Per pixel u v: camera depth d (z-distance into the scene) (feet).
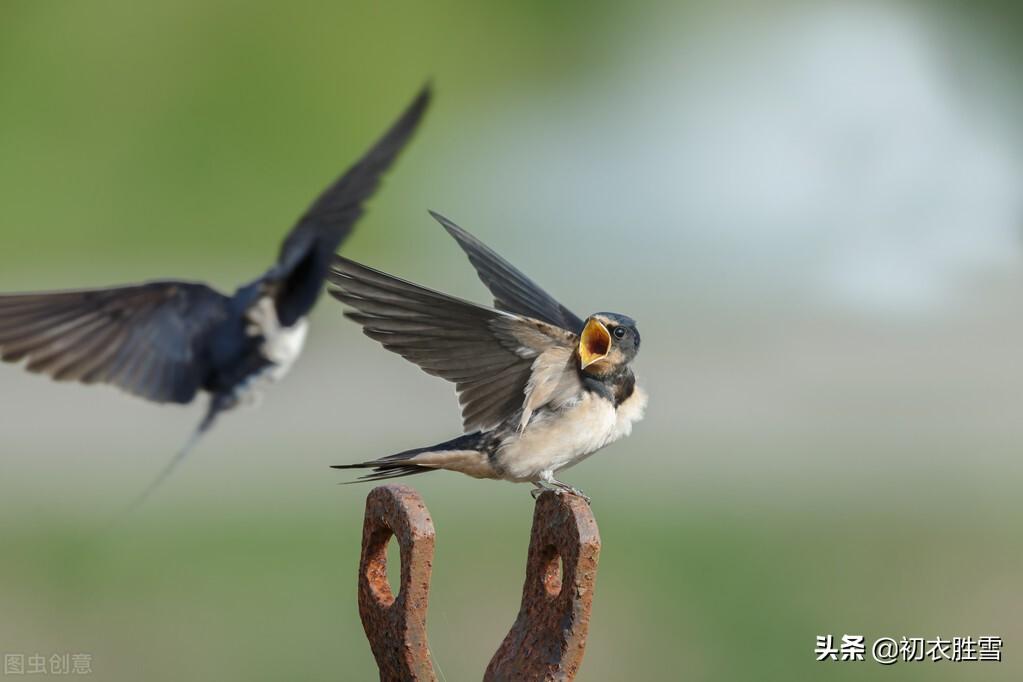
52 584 38.22
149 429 53.93
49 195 93.04
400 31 106.63
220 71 99.09
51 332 14.84
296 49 101.14
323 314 65.62
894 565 41.06
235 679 35.27
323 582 38.60
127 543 40.70
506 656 13.61
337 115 100.42
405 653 13.47
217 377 15.02
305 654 36.27
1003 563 41.34
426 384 59.06
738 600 38.99
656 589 38.83
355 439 52.44
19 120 94.63
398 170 97.66
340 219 14.99
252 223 95.91
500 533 42.16
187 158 96.43
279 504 45.11
